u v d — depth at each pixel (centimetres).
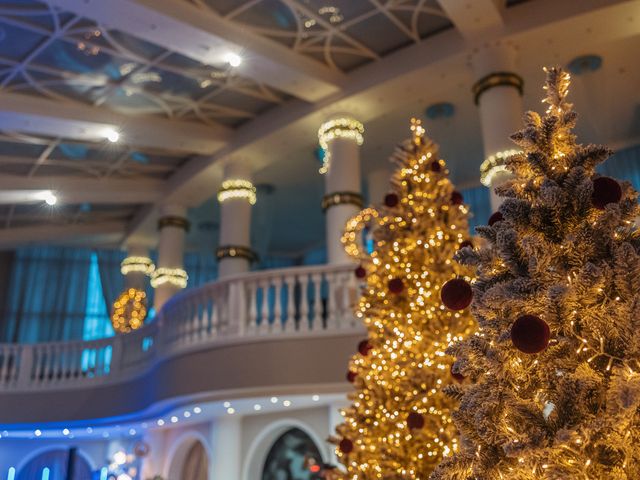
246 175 1496
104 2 988
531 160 310
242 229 1461
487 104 1132
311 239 2077
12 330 1897
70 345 1326
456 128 1476
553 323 269
